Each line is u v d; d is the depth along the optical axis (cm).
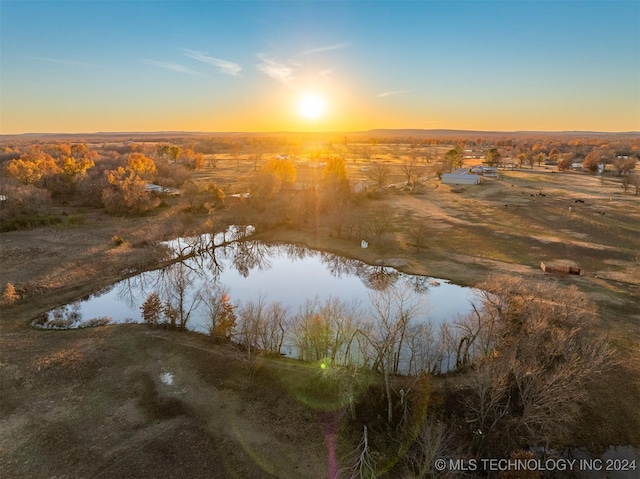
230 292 5119
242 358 3475
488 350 3319
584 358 2950
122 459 2522
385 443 2695
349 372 3009
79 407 2958
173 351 3625
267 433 2780
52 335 3878
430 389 3019
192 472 2462
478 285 4944
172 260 6100
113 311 4500
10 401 2991
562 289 4281
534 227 7356
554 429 2659
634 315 4100
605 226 7288
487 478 2431
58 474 2409
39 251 5906
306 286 5338
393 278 5400
